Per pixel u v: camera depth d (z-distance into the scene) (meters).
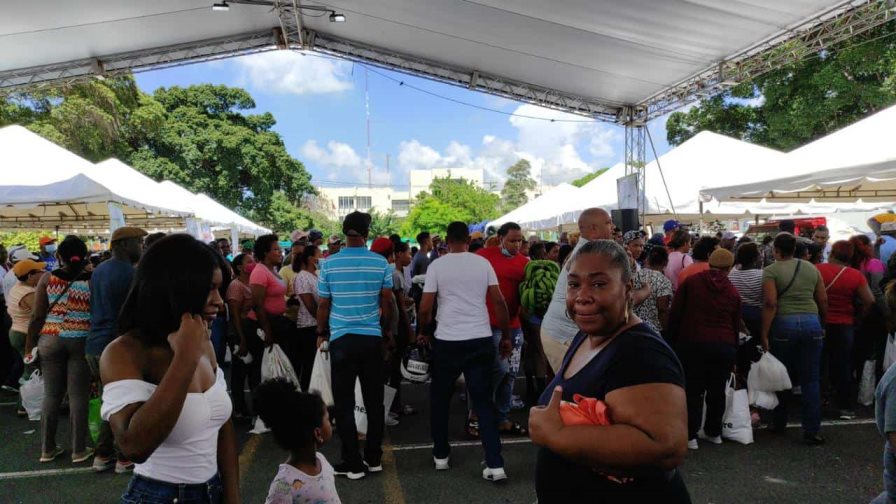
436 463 4.46
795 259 5.02
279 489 2.66
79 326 4.64
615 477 1.51
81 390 4.70
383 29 10.34
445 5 8.47
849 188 8.81
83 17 8.88
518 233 5.39
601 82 10.84
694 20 7.30
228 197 34.28
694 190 11.00
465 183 57.19
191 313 1.68
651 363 1.43
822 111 19.12
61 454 4.88
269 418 2.70
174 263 1.68
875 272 6.73
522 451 4.86
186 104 34.50
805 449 4.79
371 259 4.38
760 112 23.20
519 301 5.30
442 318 4.34
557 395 1.52
